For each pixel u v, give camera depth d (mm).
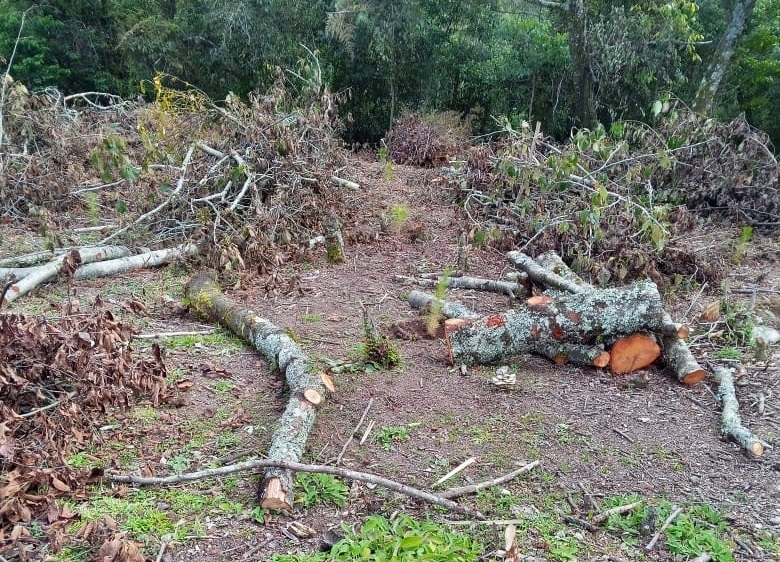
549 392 3611
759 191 7293
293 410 3102
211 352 4043
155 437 3074
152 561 2229
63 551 2279
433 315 3508
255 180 6414
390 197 8555
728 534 2518
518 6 14781
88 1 15406
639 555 2393
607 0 12773
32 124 7375
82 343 3002
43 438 2760
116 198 6883
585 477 2867
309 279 5539
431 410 3389
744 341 4254
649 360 3871
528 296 4945
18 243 5961
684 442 3154
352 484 2754
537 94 15008
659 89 12883
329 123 8062
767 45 14289
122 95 15609
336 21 13133
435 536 2338
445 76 14852
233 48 14297
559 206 6445
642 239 5660
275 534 2438
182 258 5598
